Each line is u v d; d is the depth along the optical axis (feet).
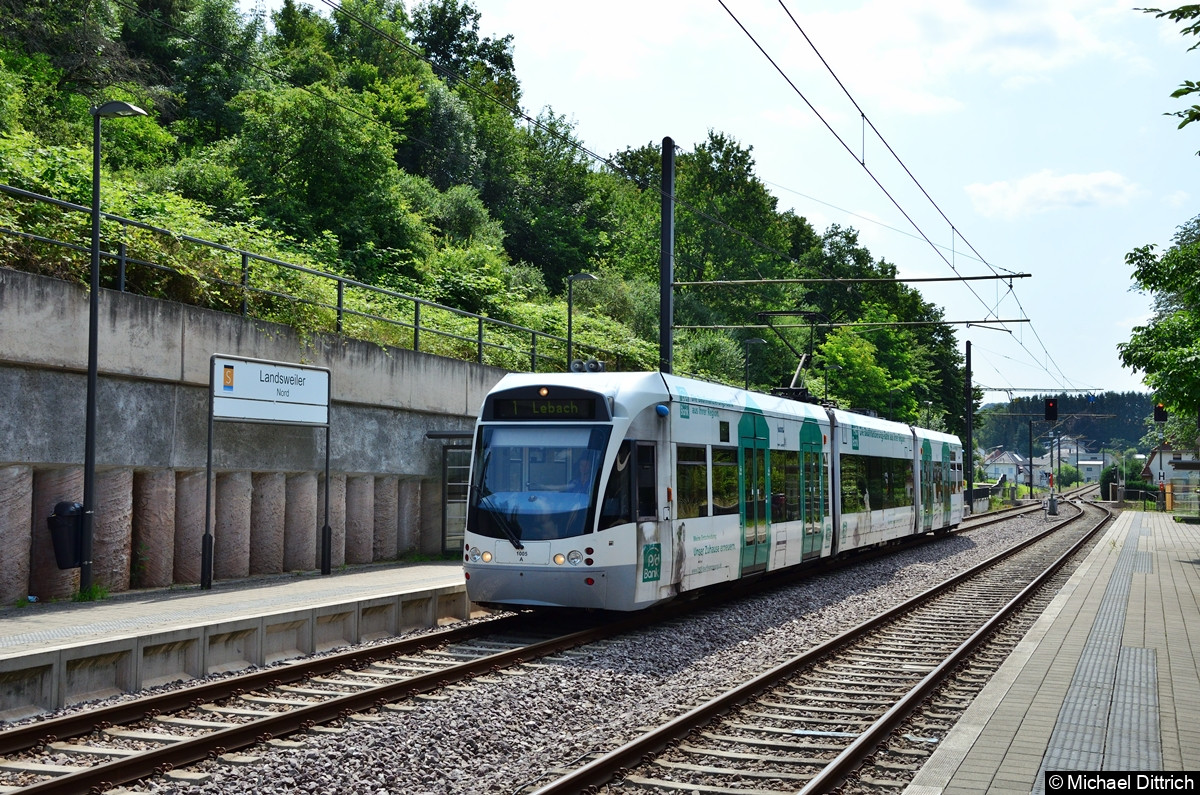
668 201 81.35
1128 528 148.77
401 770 25.89
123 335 53.78
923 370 303.27
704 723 30.91
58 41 130.62
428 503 79.46
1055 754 25.23
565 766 26.81
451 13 247.29
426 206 165.27
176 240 65.82
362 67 192.34
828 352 242.37
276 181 122.93
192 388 58.54
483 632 47.11
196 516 58.80
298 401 61.82
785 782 25.46
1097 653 40.09
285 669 35.60
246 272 65.05
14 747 26.40
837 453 79.10
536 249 209.26
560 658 41.19
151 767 24.80
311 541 66.39
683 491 52.13
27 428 49.34
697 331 183.01
